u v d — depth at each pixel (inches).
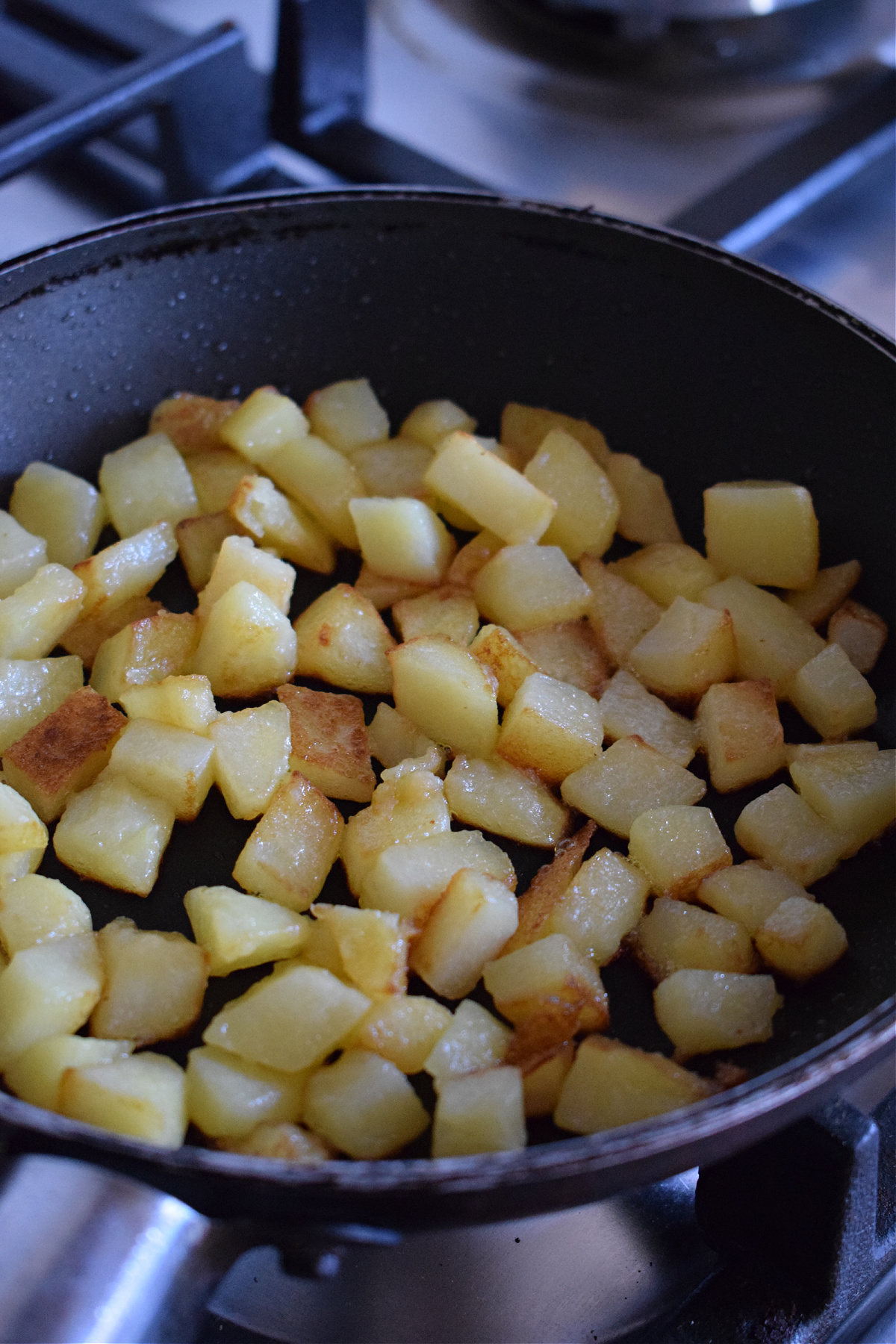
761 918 14.4
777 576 16.3
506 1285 13.5
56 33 21.3
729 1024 13.8
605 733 15.6
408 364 17.9
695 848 14.6
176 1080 13.3
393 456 17.3
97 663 15.9
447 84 22.5
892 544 16.0
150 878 14.6
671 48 22.3
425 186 19.1
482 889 13.9
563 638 16.2
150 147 20.2
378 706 15.8
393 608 16.3
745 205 19.1
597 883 14.4
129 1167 11.6
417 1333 13.3
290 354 17.8
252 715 15.2
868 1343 13.4
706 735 15.5
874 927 14.5
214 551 16.6
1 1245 11.5
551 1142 13.4
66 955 13.8
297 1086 13.4
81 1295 11.5
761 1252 13.4
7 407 16.6
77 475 17.3
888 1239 13.7
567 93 22.3
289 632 15.7
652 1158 11.6
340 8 19.4
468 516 17.0
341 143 20.0
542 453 16.9
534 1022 13.5
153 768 14.8
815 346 16.2
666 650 15.8
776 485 16.1
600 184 21.3
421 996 14.1
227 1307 13.4
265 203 16.7
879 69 22.4
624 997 14.2
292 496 17.1
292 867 14.5
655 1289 13.5
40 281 16.2
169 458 16.9
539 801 15.1
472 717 15.3
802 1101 12.0
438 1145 13.0
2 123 21.0
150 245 16.6
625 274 16.8
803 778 15.0
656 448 17.5
